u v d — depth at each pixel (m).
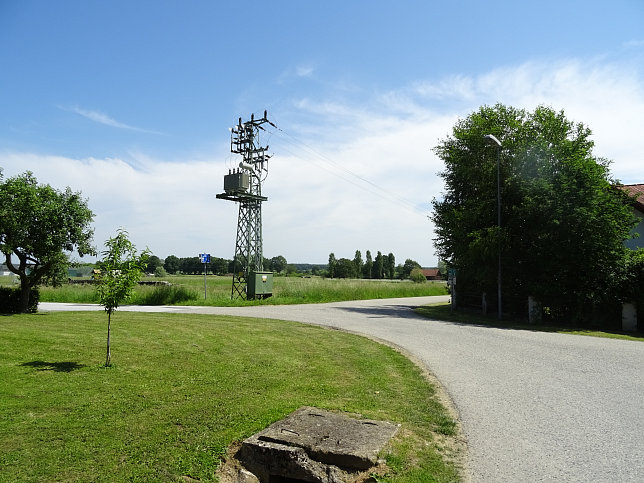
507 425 5.65
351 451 4.48
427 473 4.32
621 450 4.88
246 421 5.49
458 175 23.33
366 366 8.73
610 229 16.20
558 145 19.14
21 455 4.60
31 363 8.64
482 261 19.30
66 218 19.09
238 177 26.42
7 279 60.38
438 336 13.11
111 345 10.62
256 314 19.27
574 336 13.48
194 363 8.80
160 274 85.25
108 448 4.78
